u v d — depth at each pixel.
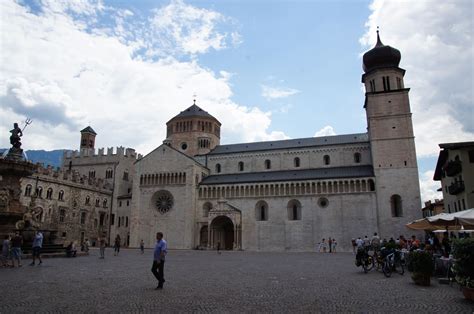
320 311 14.30
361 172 76.94
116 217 100.06
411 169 72.50
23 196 76.75
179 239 81.56
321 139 93.12
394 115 76.12
